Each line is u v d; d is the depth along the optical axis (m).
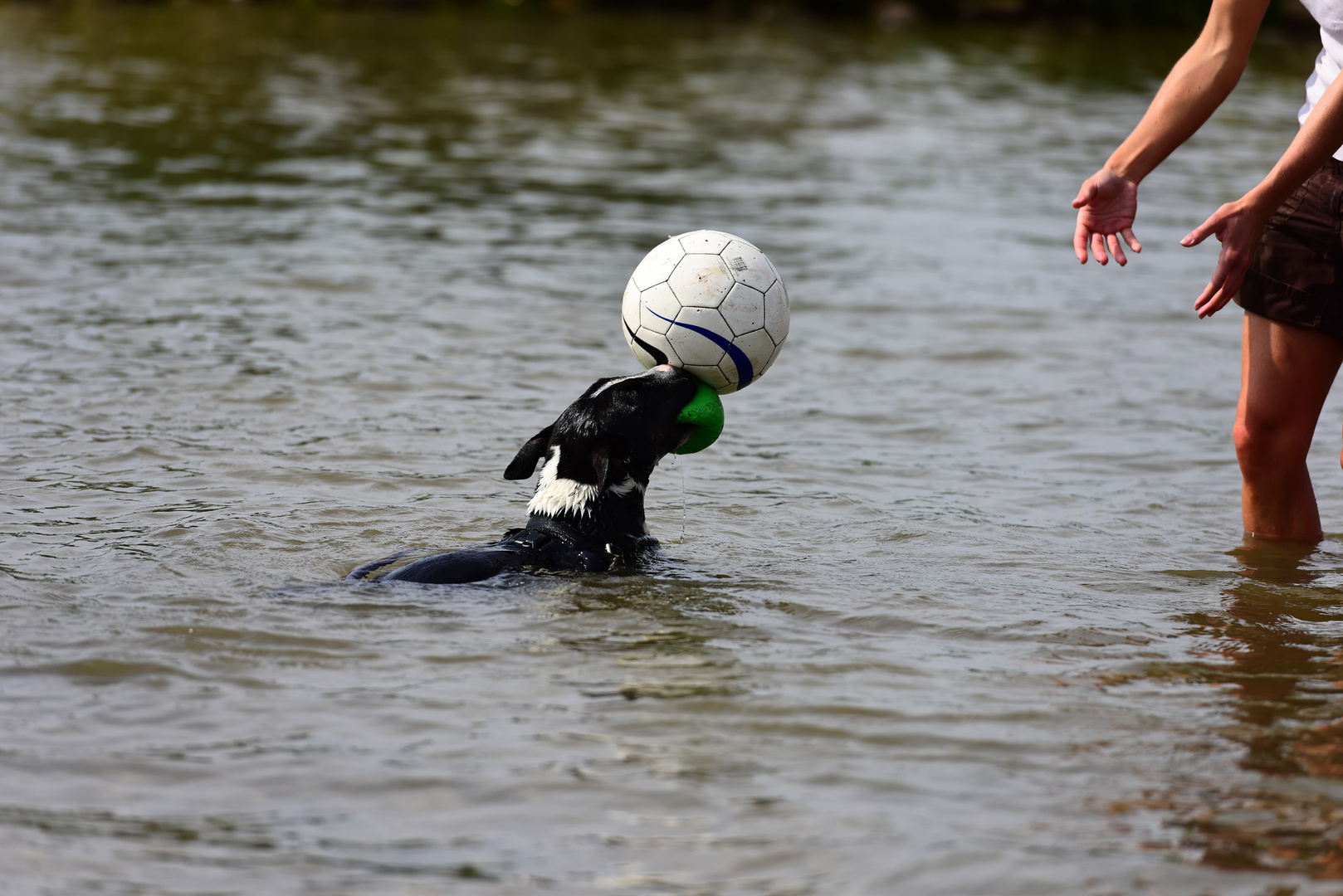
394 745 14.15
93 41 98.00
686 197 54.03
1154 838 12.37
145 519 22.12
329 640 17.17
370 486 24.48
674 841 12.30
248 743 14.17
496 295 39.25
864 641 17.58
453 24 117.00
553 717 14.88
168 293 38.09
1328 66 20.73
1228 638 17.95
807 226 49.28
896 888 11.54
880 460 27.12
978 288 41.69
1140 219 50.94
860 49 107.56
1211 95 20.95
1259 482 22.34
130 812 12.73
